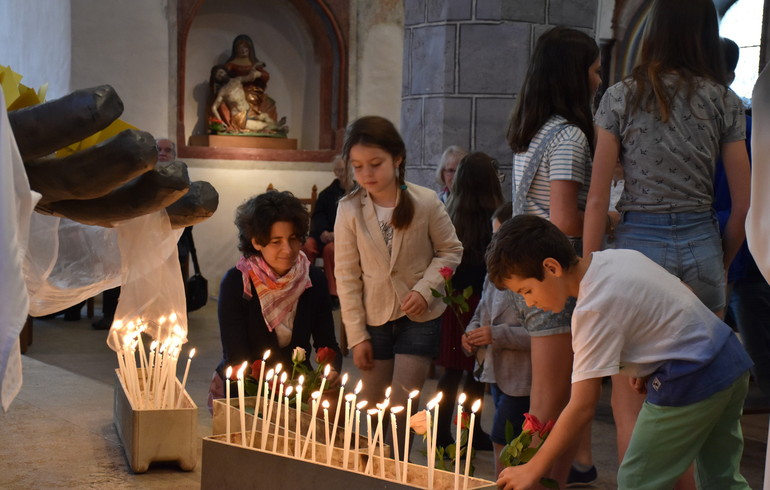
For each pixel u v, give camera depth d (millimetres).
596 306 2342
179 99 9086
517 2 5527
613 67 9016
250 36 9812
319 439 2861
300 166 9773
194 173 9203
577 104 3035
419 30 5801
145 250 2619
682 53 2762
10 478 3289
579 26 5684
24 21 9297
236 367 3566
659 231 2744
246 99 9547
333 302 8781
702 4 2766
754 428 4500
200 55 9492
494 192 4254
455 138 5660
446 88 5641
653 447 2408
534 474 2285
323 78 10000
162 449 3361
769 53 8359
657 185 2744
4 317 1568
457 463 2316
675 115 2719
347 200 3416
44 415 4246
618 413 2768
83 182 1925
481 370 3414
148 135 1930
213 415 3016
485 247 4176
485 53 5566
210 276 9375
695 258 2715
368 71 10016
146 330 2975
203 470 2568
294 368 3236
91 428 4012
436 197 3438
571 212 2928
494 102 5598
